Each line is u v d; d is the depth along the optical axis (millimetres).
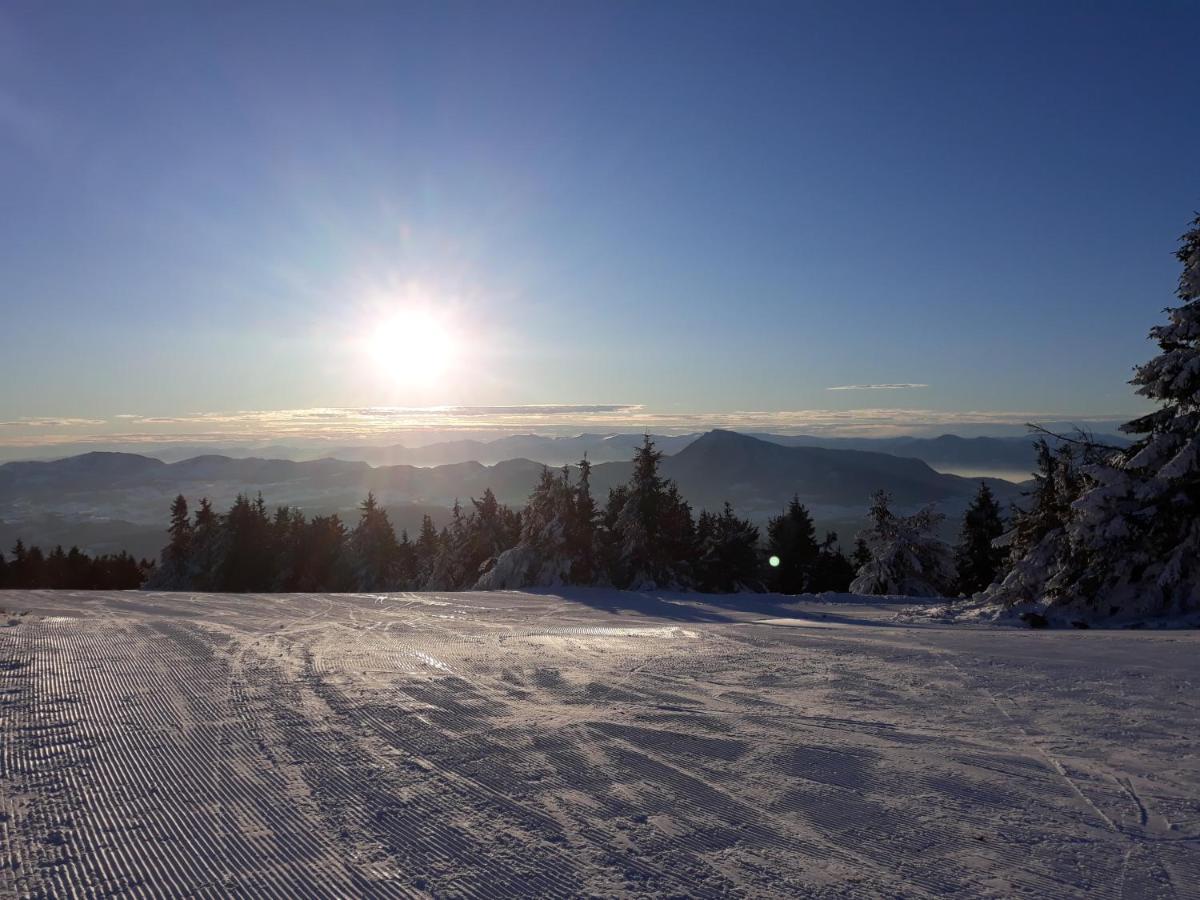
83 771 6902
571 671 12102
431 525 82875
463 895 4617
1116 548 22656
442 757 7363
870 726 8570
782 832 5574
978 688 10625
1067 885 4730
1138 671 11648
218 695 10023
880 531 41406
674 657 13680
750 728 8477
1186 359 21812
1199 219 22375
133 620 19391
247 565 71125
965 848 5277
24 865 5023
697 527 58094
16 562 83938
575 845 5344
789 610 27016
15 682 10766
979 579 46344
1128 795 6309
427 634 17594
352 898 4582
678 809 6031
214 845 5348
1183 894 4609
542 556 42125
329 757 7352
